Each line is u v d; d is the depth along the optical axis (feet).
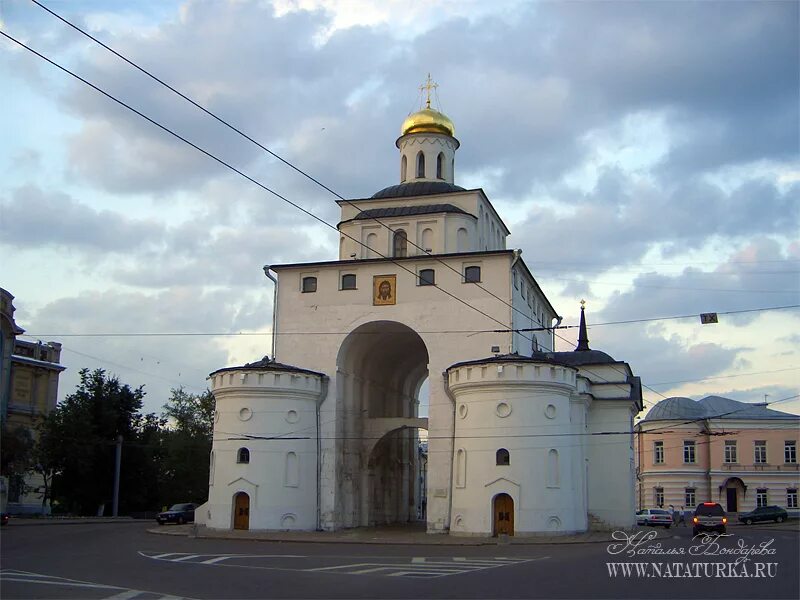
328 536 125.18
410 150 174.81
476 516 124.88
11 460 174.09
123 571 68.44
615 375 156.46
